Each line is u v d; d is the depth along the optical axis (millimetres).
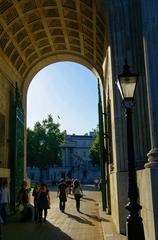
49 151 88062
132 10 14062
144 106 12750
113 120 14562
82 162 130000
